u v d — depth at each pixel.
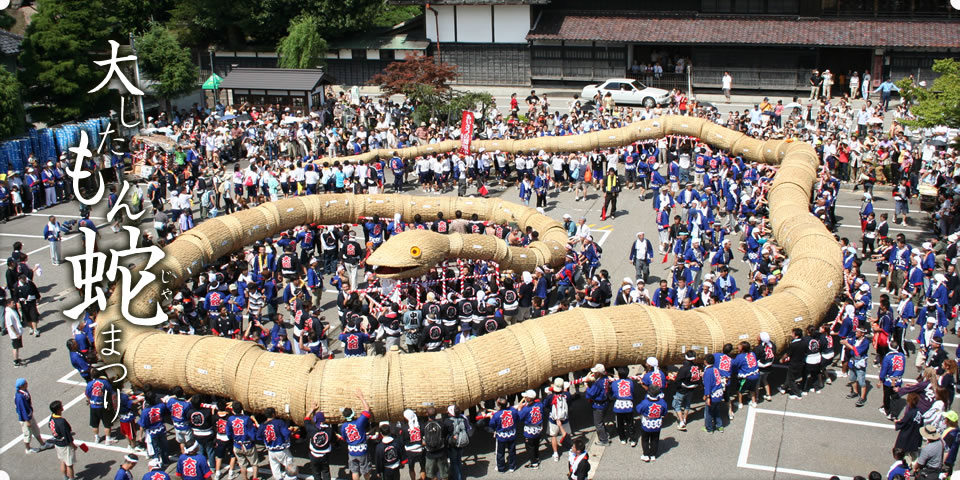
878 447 20.48
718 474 19.64
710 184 36.66
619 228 36.56
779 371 24.34
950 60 34.06
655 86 60.50
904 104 46.34
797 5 58.19
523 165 41.72
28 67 48.03
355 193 39.53
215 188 39.25
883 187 40.44
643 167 40.31
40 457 21.22
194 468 18.06
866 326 24.84
